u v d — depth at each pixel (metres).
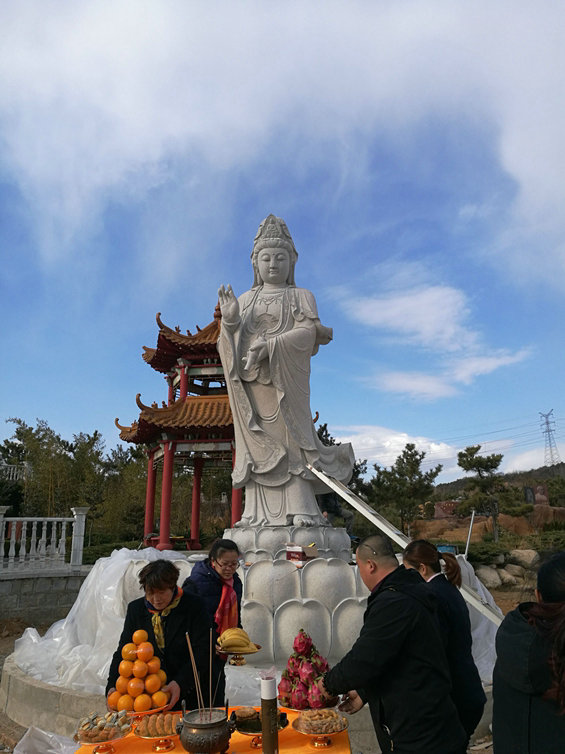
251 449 11.03
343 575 8.01
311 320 11.49
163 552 9.94
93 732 3.76
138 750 3.71
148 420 17.00
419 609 3.57
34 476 35.69
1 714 7.54
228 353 11.23
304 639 4.43
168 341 18.44
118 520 36.47
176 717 3.91
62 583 15.78
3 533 15.76
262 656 7.39
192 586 5.49
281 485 10.87
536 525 38.53
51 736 5.48
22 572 15.40
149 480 20.00
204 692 4.56
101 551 25.94
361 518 31.66
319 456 11.11
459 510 39.22
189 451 18.39
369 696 3.73
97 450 43.66
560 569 2.90
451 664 4.15
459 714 4.09
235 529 10.46
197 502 20.95
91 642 8.27
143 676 4.22
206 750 3.44
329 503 11.94
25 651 8.52
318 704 4.09
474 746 6.34
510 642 2.90
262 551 9.81
